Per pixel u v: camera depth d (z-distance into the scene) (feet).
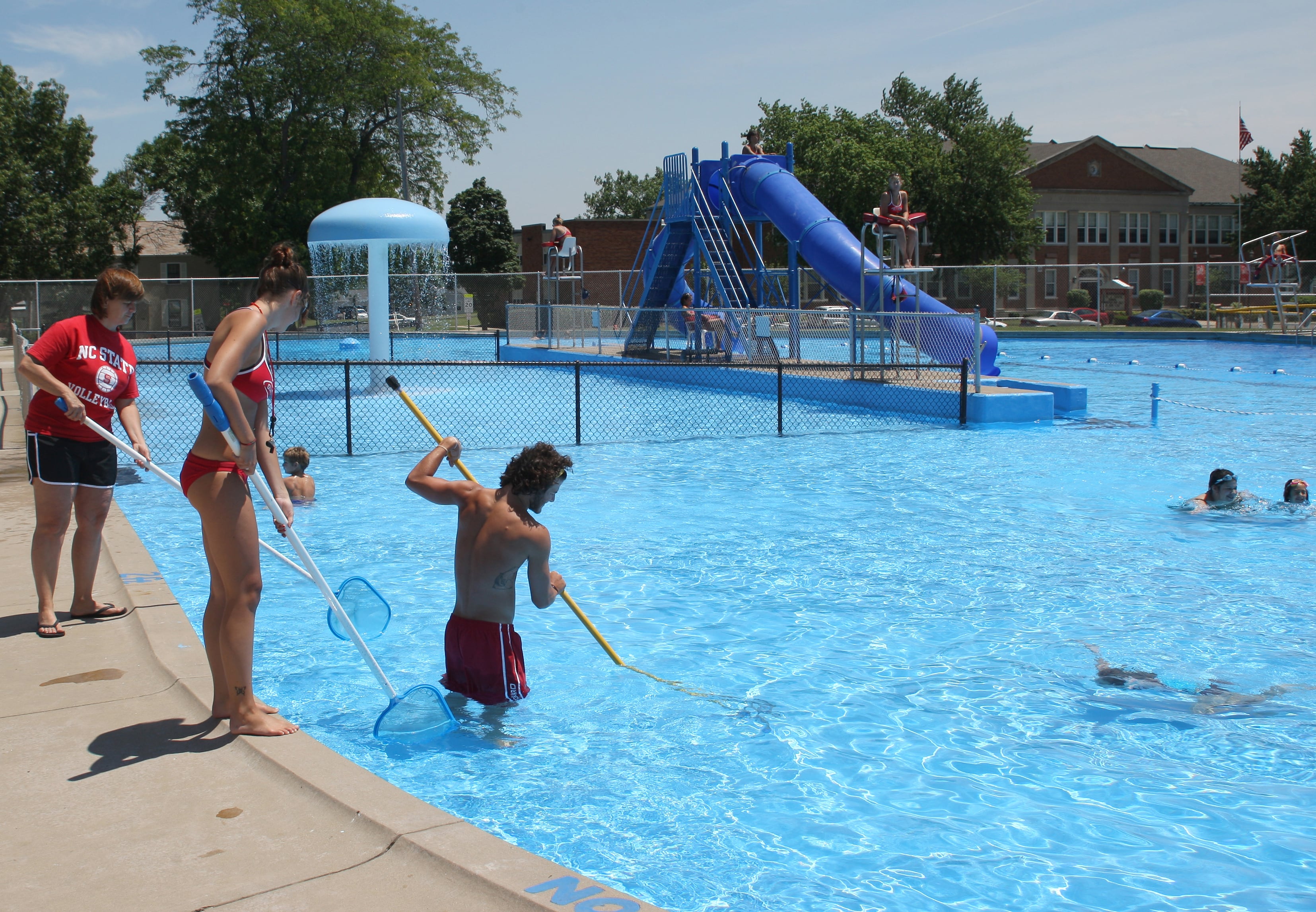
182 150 150.10
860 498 29.91
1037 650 16.66
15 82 140.46
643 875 9.77
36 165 140.97
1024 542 24.29
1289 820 10.96
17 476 29.91
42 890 8.19
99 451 15.52
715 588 20.49
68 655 14.33
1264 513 27.17
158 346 97.14
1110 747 12.91
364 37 141.38
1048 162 191.52
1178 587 20.36
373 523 26.58
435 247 61.98
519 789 11.67
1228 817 11.05
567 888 8.09
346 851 8.86
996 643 17.04
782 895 9.42
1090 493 30.40
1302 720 13.76
